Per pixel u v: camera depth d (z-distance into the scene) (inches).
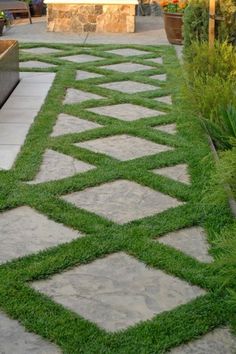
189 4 273.0
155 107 218.4
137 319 95.4
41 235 121.4
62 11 399.2
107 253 114.3
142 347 87.6
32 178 148.9
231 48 218.4
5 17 399.9
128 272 108.7
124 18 400.8
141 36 388.5
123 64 297.3
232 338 90.3
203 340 89.7
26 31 403.9
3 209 132.0
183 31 282.5
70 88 247.9
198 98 179.8
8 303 97.3
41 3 490.6
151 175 151.9
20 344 88.4
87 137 181.5
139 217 129.9
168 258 112.4
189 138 181.8
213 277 99.8
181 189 143.5
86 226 124.3
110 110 215.6
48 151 169.8
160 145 176.9
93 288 104.0
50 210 131.4
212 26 240.5
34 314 94.9
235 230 97.1
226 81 192.1
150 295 102.1
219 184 114.6
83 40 368.8
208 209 131.6
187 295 101.7
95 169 155.6
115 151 171.0
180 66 265.6
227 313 95.4
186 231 124.0
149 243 117.6
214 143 164.7
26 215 130.0
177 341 88.8
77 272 108.4
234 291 93.3
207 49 217.8
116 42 362.6
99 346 87.6
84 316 95.9
